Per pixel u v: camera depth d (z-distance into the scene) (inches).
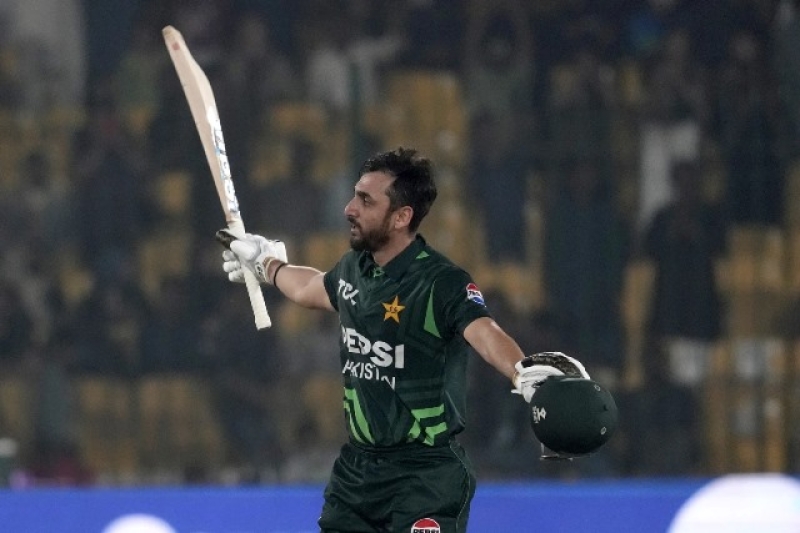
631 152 1201.4
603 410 452.1
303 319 1202.0
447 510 531.5
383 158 536.1
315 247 1241.4
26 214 1251.8
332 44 1318.9
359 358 534.3
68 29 1349.7
